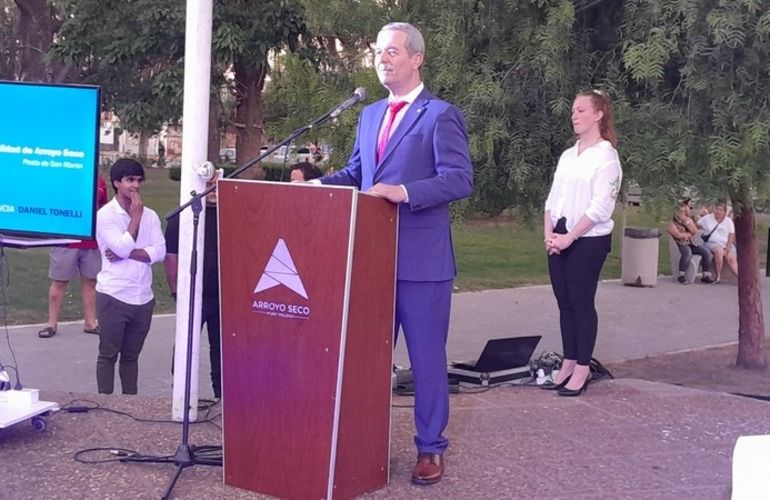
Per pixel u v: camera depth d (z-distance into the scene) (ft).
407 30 12.87
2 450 14.42
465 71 24.04
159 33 49.47
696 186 22.47
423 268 12.89
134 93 54.19
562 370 19.92
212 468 13.73
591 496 13.29
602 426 16.89
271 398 12.45
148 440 15.15
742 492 7.87
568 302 19.57
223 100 61.36
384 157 12.87
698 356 31.30
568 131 24.06
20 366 27.84
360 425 12.57
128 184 20.43
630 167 23.12
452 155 12.59
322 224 11.71
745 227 28.94
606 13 24.06
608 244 18.89
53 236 14.87
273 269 12.12
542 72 23.18
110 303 20.53
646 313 40.52
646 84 23.00
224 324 12.69
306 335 12.05
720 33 19.99
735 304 43.45
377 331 12.58
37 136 14.65
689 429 16.84
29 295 40.32
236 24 48.01
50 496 12.61
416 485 13.35
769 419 17.58
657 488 13.71
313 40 47.52
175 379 16.30
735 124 21.34
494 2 23.48
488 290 46.73
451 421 16.96
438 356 13.23
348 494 12.52
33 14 76.59
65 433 15.38
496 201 26.58
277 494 12.55
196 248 13.41
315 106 27.17
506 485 13.57
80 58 51.90
